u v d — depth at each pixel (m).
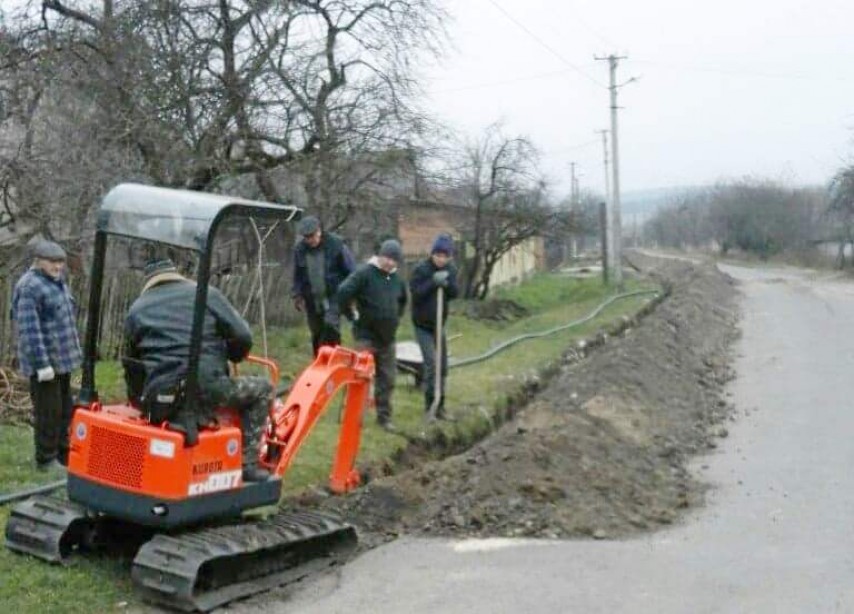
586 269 59.31
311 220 11.63
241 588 6.58
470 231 33.34
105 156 15.55
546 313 30.03
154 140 17.34
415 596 6.77
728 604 6.69
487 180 32.88
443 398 12.36
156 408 6.48
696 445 12.24
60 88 17.00
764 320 28.45
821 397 15.12
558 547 7.93
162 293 6.70
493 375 15.71
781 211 77.38
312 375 8.18
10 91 16.33
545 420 11.91
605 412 12.88
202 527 6.91
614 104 44.41
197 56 18.45
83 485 6.66
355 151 20.56
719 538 8.32
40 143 15.27
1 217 14.69
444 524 8.31
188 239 6.49
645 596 6.83
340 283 11.70
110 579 6.66
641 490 9.59
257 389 6.92
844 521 8.81
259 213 6.74
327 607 6.55
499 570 7.33
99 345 14.02
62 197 14.41
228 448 6.72
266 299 18.62
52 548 6.77
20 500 8.09
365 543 7.93
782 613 6.54
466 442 12.04
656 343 19.34
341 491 9.04
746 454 11.70
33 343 8.68
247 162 19.77
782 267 67.81
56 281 8.95
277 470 7.36
